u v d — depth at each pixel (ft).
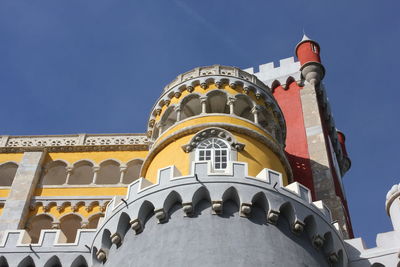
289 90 140.87
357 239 79.61
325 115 145.28
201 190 70.85
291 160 123.54
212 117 91.35
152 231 69.51
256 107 96.27
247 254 65.26
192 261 64.34
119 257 69.82
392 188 82.53
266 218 70.18
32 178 116.78
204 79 97.96
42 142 127.03
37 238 115.03
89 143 125.90
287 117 133.49
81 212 112.16
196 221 68.74
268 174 73.67
